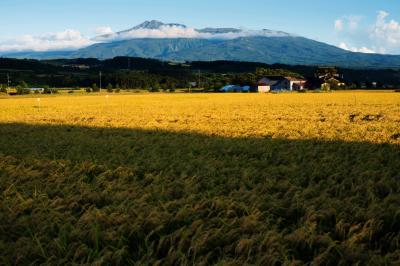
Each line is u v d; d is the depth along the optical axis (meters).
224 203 11.72
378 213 10.60
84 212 11.90
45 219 10.99
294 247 9.28
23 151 22.33
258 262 8.12
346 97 84.06
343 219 10.30
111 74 197.38
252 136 27.12
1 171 17.39
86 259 8.73
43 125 36.50
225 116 42.16
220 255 8.87
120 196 12.90
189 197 12.34
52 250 9.05
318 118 38.44
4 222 10.96
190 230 9.74
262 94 112.44
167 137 26.97
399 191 13.05
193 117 41.91
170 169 17.16
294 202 12.06
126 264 8.78
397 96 86.75
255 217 10.41
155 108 56.84
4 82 173.62
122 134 29.53
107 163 18.52
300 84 155.12
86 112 51.44
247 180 14.75
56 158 20.08
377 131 28.28
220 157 19.86
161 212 10.95
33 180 15.52
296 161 18.48
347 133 27.39
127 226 10.24
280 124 33.81
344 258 8.60
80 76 195.00
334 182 14.13
